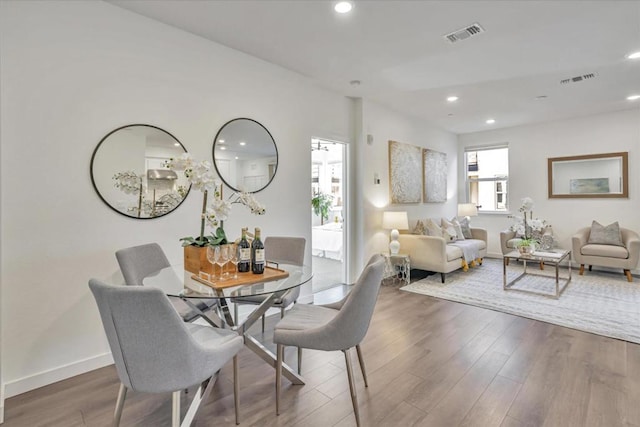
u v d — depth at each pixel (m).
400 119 5.31
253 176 3.29
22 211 2.03
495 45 3.00
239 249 2.15
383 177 4.96
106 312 1.29
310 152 3.90
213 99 2.96
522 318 3.26
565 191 5.75
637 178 5.11
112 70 2.38
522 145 6.20
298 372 2.21
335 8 2.42
